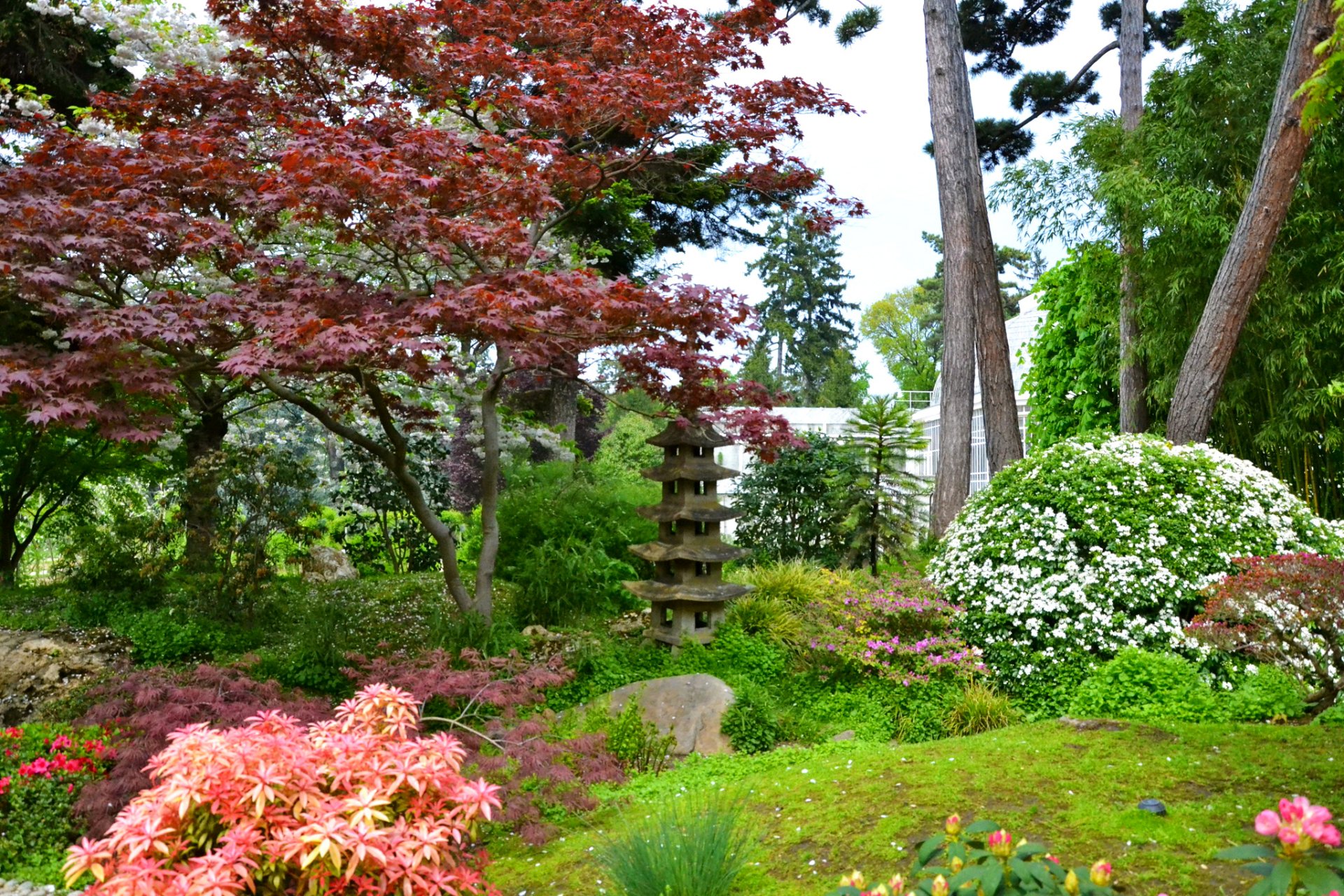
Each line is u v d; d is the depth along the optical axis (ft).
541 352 19.70
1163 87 33.73
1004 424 36.40
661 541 25.62
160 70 29.30
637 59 26.35
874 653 22.35
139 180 19.63
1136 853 11.55
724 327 20.99
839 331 122.21
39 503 37.04
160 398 21.71
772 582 27.91
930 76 36.45
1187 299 31.91
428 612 29.78
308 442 58.80
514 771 15.24
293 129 20.92
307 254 25.64
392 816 9.96
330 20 23.38
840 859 12.35
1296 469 31.04
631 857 11.88
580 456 42.80
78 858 8.66
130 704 16.96
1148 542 21.54
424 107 26.30
